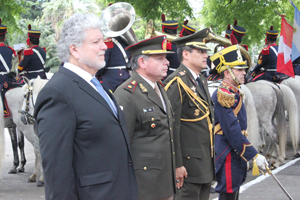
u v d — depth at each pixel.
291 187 5.08
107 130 1.89
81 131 1.83
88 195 1.83
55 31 20.72
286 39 6.53
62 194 1.71
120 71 4.59
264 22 11.30
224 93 3.21
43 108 1.79
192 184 3.13
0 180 5.88
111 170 1.89
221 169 3.31
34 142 5.86
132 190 2.02
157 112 2.66
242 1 10.86
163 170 2.64
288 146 8.29
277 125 6.42
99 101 1.91
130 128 2.60
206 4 11.53
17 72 6.77
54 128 1.75
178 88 3.10
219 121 3.27
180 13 10.63
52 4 21.28
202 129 3.13
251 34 10.75
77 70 1.95
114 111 2.06
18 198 4.90
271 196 4.70
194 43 3.15
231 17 10.83
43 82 5.43
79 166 1.83
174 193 2.73
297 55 6.39
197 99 3.13
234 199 3.36
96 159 1.86
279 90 6.51
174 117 3.05
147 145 2.62
